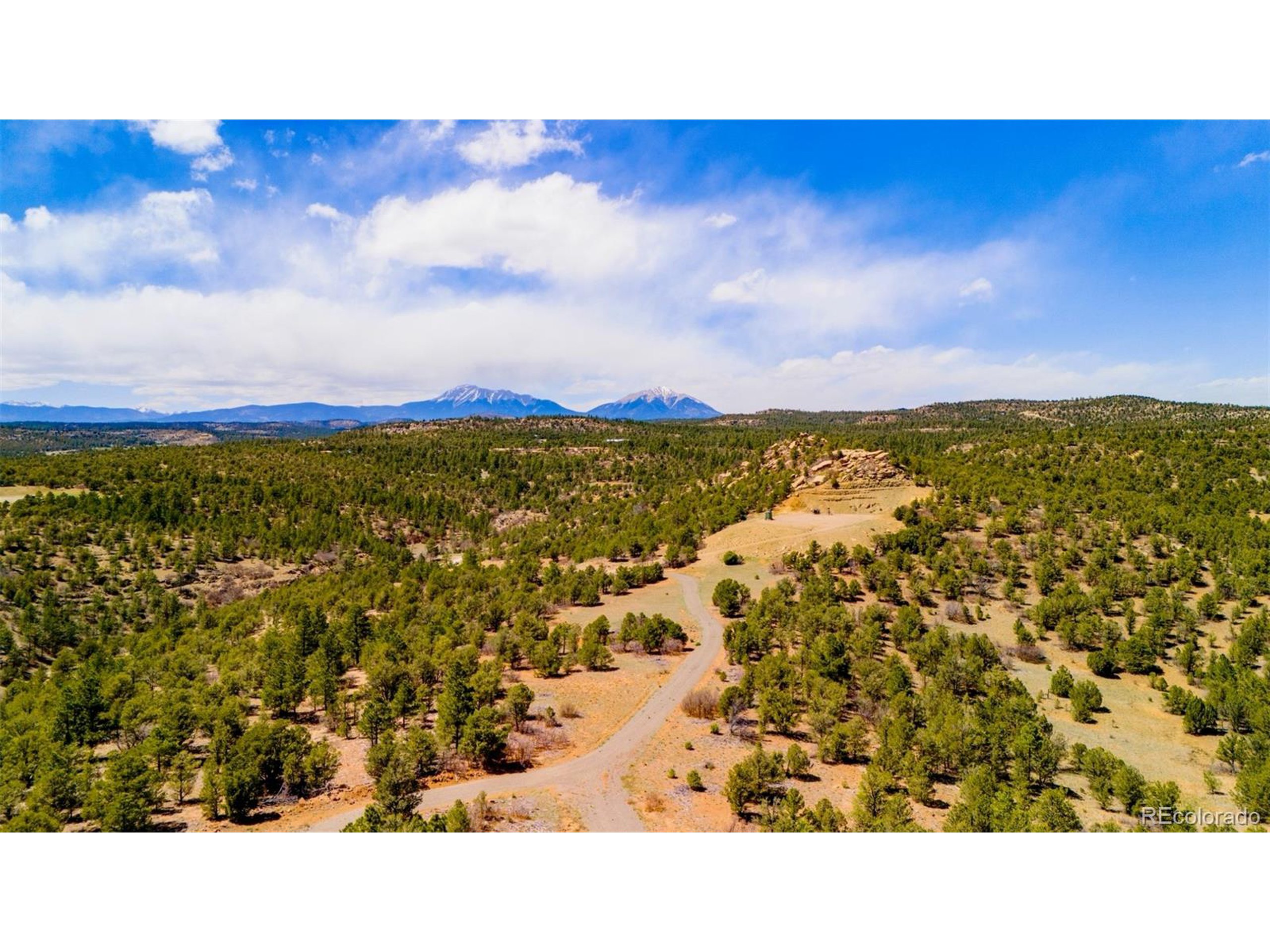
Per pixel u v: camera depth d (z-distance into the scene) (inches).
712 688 1785.2
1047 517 3250.5
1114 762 1274.6
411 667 1736.0
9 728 1546.5
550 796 1191.6
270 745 1219.9
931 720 1445.6
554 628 2250.2
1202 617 2272.4
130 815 990.4
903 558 2780.5
